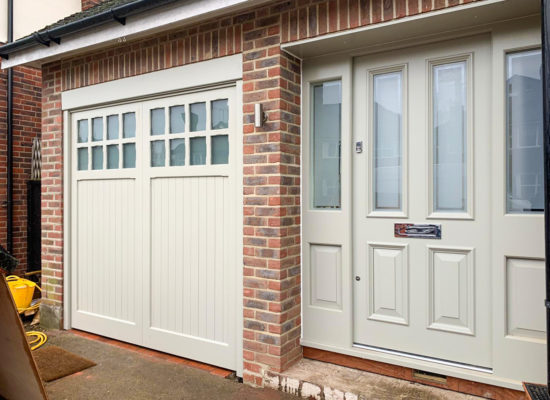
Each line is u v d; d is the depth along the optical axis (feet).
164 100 13.00
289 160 10.99
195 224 12.46
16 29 22.00
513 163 9.20
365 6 9.52
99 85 14.20
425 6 8.84
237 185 11.58
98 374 11.56
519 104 9.12
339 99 11.19
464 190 9.77
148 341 13.39
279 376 10.53
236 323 11.59
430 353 10.04
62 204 15.40
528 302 8.95
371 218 10.74
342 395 9.62
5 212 20.66
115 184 14.24
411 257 10.25
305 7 10.27
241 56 11.23
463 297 9.70
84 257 15.07
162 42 12.67
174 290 12.91
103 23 12.26
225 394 10.41
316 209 11.44
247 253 11.16
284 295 10.80
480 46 9.50
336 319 11.05
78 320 15.20
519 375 8.98
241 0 10.02
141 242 13.56
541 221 8.78
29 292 16.40
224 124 11.95
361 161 10.87
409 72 10.28
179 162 12.81
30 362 8.47
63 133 15.37
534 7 8.42
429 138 10.07
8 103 20.65
